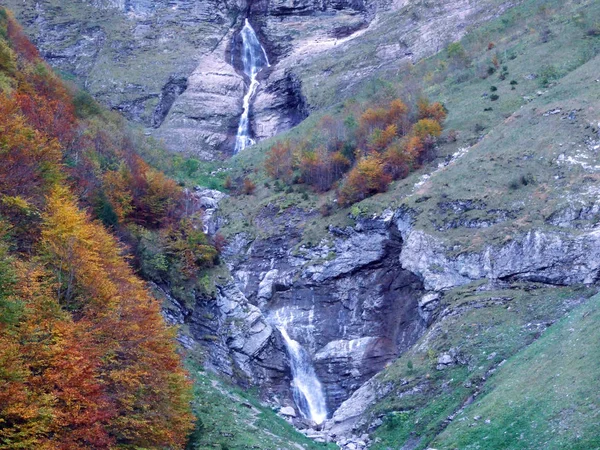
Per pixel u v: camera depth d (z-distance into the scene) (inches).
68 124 2197.3
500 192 2223.2
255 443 1507.1
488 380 1595.7
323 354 2272.4
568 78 2655.0
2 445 959.0
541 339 1601.9
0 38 2458.2
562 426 1205.1
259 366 2150.6
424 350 1898.4
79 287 1278.3
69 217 1316.4
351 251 2450.8
